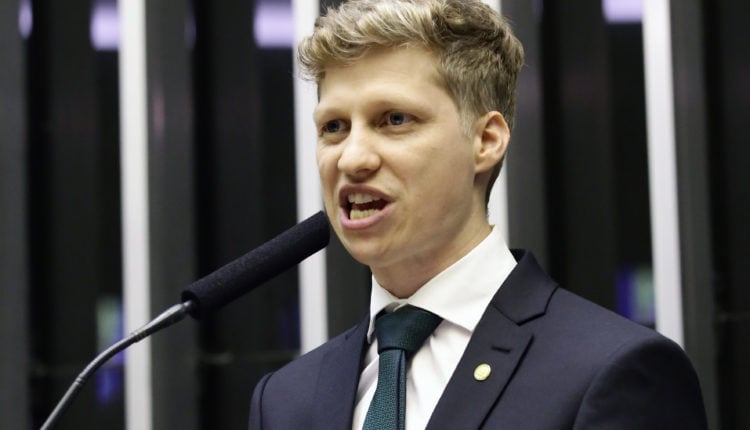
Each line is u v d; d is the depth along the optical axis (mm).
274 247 3645
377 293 3875
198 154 9633
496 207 9078
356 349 3898
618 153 9344
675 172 8852
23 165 9180
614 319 3578
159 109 9203
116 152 9594
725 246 9172
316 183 9266
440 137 3574
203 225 9648
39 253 9562
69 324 9516
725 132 9203
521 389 3428
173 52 9312
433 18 3605
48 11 9641
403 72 3572
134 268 9102
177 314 3541
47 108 9617
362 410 3730
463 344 3650
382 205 3584
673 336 8820
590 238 9375
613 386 3322
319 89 3748
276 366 9570
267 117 9688
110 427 9375
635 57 9375
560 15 9547
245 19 9703
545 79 9555
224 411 9594
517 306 3674
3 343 8977
